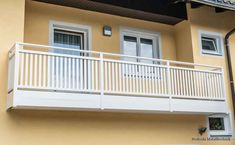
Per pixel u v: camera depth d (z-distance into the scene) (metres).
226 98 10.63
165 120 10.18
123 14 11.09
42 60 8.33
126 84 8.94
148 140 9.77
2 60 8.20
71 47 10.22
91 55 10.28
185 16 11.49
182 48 11.55
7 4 8.59
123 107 8.75
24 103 7.67
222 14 12.12
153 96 9.24
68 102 8.14
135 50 11.24
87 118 9.04
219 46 11.76
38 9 9.86
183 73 9.85
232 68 11.65
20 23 8.60
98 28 10.63
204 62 11.23
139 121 9.77
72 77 8.31
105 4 10.34
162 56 11.54
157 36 11.65
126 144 9.41
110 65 9.02
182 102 9.62
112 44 10.73
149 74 9.33
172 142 10.11
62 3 10.17
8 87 8.06
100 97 8.51
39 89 7.93
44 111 8.53
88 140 8.91
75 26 10.25
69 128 8.74
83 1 10.10
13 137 8.02
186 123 10.48
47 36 9.79
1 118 7.95
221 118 11.10
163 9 11.20
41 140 8.34
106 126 9.25
